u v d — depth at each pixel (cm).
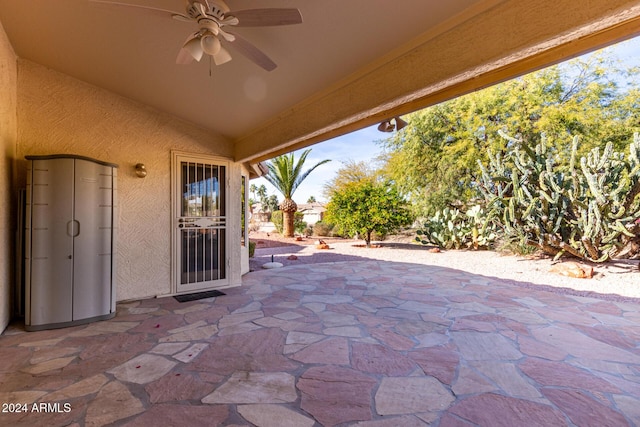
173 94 414
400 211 1106
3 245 322
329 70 313
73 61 363
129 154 451
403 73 269
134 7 196
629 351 277
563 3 172
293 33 260
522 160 688
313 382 228
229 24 208
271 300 452
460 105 1067
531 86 942
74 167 353
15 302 360
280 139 442
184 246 497
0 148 311
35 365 253
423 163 1164
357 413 192
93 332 327
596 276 588
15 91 364
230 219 547
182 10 252
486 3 205
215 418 187
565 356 268
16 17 286
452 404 201
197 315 383
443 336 313
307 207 2325
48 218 338
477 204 1008
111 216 379
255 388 220
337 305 425
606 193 592
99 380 229
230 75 343
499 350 280
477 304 426
